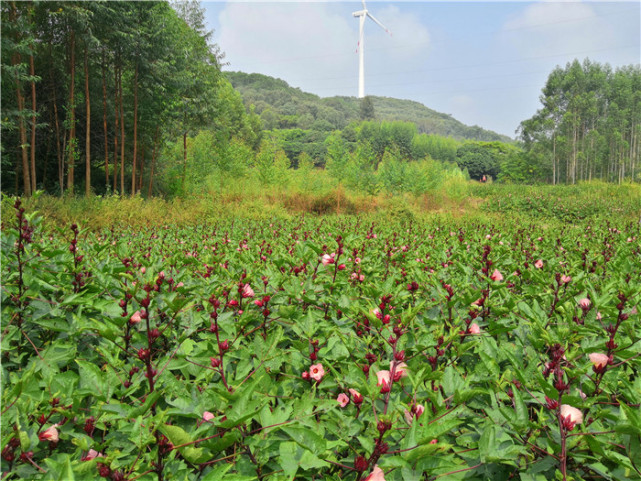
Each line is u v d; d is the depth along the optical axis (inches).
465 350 79.0
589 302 99.5
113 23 674.8
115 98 779.4
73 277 106.3
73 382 65.7
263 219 581.6
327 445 54.4
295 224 473.1
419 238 278.1
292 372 83.2
